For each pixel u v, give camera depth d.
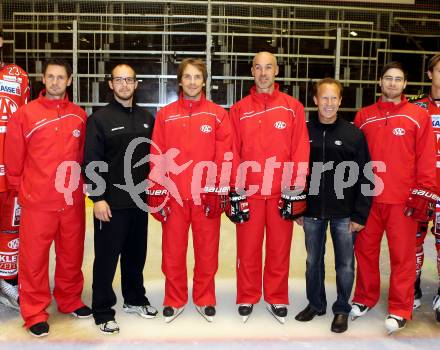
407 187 2.46
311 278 2.56
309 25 7.89
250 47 7.85
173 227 2.53
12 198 2.67
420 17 7.96
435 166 2.44
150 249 3.98
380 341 2.34
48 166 2.36
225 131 2.51
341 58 7.62
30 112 2.36
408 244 2.47
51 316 2.60
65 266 2.53
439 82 2.65
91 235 4.51
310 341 2.33
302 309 2.74
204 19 7.72
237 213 2.49
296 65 7.88
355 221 2.42
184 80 2.44
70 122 2.42
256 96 2.53
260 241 2.59
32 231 2.38
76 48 7.07
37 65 7.70
